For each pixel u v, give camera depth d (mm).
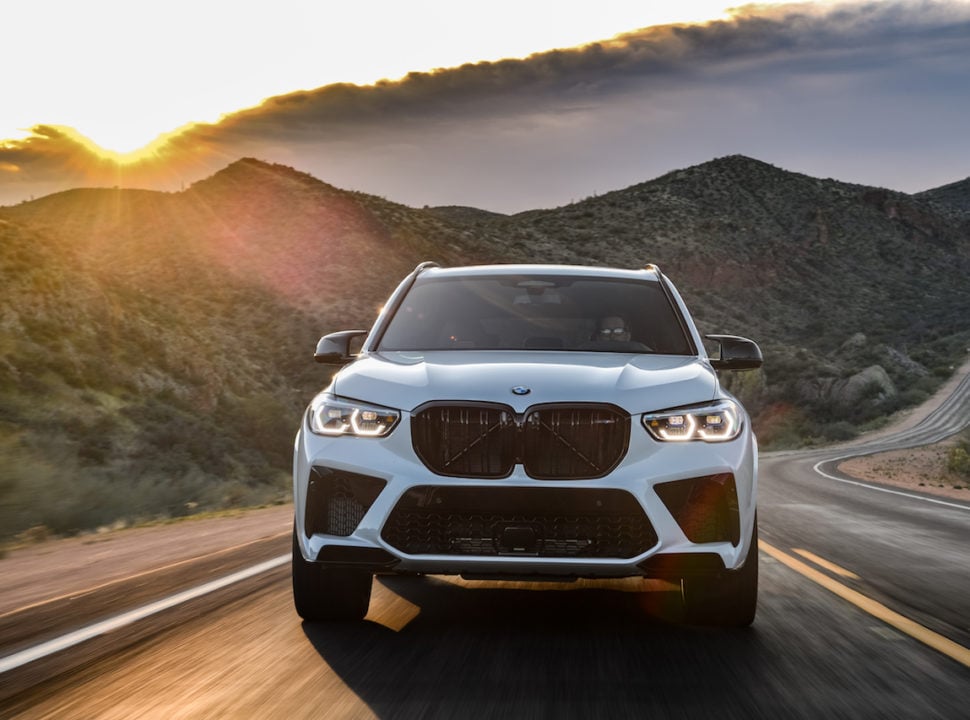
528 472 4656
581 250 138500
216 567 7504
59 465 21406
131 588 6578
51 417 27328
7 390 28156
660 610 5773
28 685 4125
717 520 4781
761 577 7309
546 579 4777
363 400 4977
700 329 123688
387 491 4707
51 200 140625
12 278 35844
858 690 4059
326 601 5180
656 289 6719
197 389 37594
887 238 166875
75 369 32281
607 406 4715
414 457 4734
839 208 172500
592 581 6844
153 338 39500
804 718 3666
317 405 5168
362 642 4867
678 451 4742
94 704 3822
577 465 4676
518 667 4367
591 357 5527
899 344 133625
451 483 4637
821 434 103562
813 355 124375
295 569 5141
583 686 4059
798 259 156375
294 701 3836
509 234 134875
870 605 6086
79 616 5637
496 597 6172
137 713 3693
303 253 88000
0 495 13805
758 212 167125
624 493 4625
